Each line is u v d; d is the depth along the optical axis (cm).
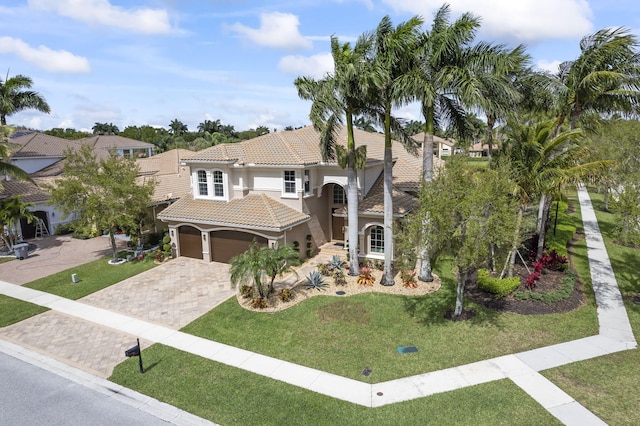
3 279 2223
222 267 2356
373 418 1024
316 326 1551
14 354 1420
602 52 1884
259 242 2289
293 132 2925
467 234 1386
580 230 3086
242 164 2439
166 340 1487
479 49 1686
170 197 3080
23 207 2720
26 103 3756
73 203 2300
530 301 1689
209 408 1088
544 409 1031
